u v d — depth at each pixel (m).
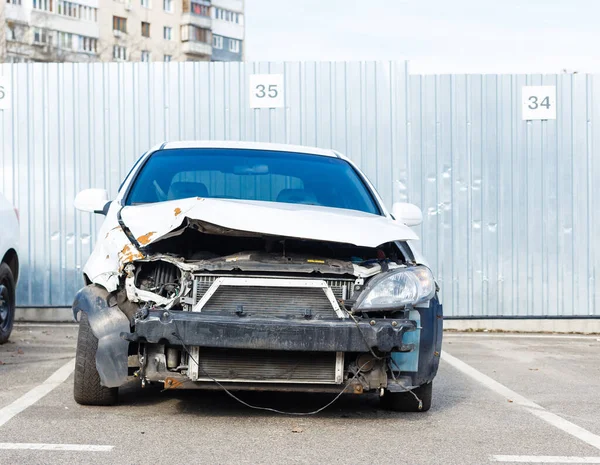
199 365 4.99
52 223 12.16
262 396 6.17
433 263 12.12
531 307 12.16
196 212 5.27
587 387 7.13
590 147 12.23
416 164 12.12
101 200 6.48
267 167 6.70
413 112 12.12
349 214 5.93
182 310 5.02
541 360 8.89
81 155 12.20
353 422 5.41
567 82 12.23
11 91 12.21
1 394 6.11
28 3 72.94
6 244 9.08
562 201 12.20
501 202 12.16
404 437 5.02
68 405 5.68
